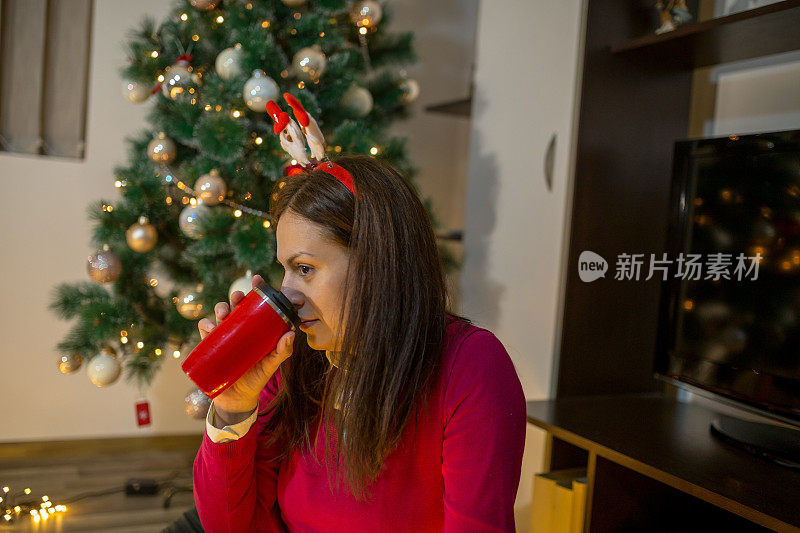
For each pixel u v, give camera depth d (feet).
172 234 7.22
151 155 6.54
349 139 6.35
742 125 5.92
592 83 5.81
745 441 4.40
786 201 4.28
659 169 6.25
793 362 4.25
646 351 6.37
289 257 2.61
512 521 2.47
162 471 8.01
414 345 2.57
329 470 2.81
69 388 8.46
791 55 5.50
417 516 2.72
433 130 10.54
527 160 6.37
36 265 8.27
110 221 6.67
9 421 8.27
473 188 7.23
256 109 6.06
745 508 3.43
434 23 10.39
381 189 2.62
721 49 5.49
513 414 2.55
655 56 5.92
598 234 5.98
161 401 8.85
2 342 8.19
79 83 8.70
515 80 6.61
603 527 4.65
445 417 2.63
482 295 7.00
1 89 8.38
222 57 6.20
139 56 6.82
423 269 2.64
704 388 4.88
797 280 4.22
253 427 2.89
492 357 2.63
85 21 8.66
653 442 4.56
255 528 3.09
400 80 7.73
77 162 8.37
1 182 8.07
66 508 6.84
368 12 6.96
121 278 7.02
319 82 6.73
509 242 6.61
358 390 2.55
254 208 6.59
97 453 8.54
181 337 7.11
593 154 5.88
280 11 6.75
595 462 4.56
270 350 2.57
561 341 5.87
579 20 5.76
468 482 2.48
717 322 4.80
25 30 8.43
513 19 6.67
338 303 2.60
